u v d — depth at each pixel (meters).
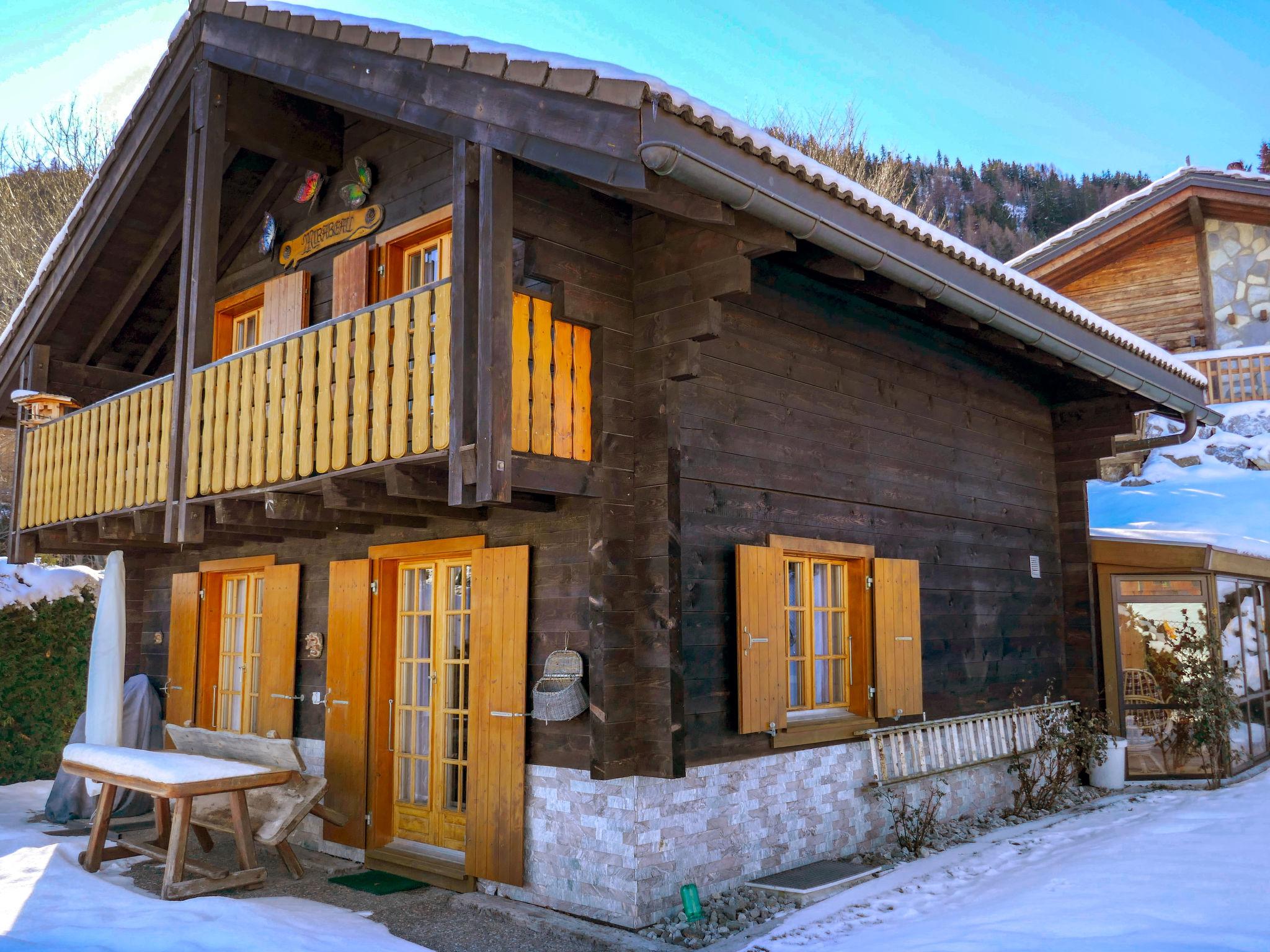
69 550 9.55
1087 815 8.14
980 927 4.57
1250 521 14.52
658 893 5.45
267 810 6.32
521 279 5.94
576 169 4.74
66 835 7.55
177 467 7.12
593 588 5.54
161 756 6.38
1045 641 9.53
